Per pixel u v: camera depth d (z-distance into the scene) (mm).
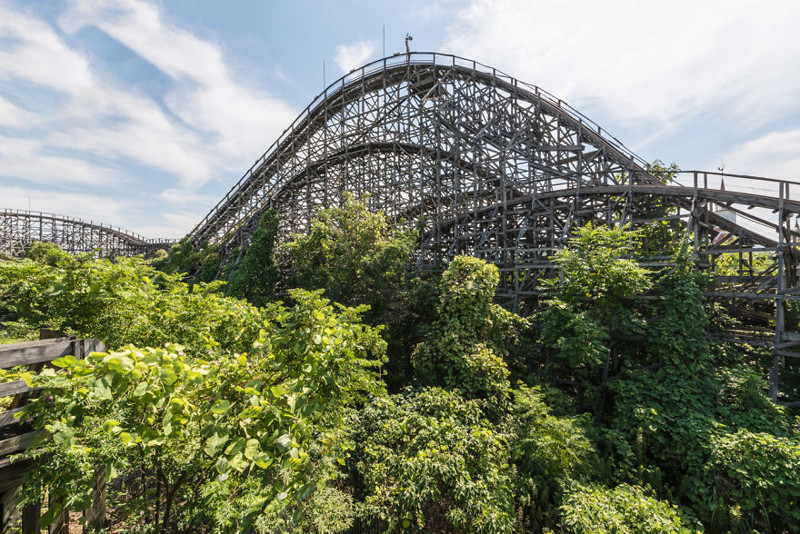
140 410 3598
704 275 12422
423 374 11953
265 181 34188
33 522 3869
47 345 3793
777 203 12727
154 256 44000
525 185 21609
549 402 11969
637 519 7520
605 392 12578
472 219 22172
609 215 17297
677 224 16562
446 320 12383
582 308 13742
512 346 14164
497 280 12906
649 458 10461
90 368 3279
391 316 15438
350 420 8867
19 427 3789
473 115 23172
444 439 8023
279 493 4059
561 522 7816
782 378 13305
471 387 10812
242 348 7699
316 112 30906
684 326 11398
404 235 17906
